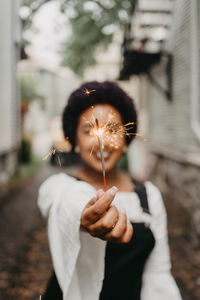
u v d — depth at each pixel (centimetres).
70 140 137
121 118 132
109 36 862
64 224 110
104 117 123
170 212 649
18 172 1118
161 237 138
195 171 628
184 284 362
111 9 793
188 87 655
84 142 126
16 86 1062
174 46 742
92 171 134
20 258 428
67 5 774
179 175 734
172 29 749
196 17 594
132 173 1256
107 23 834
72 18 808
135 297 132
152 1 757
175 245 473
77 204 109
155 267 138
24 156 1468
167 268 141
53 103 2600
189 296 336
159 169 927
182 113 700
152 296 138
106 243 127
